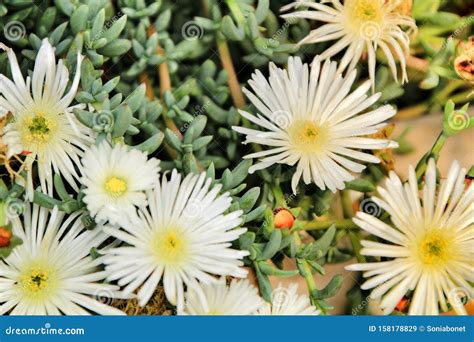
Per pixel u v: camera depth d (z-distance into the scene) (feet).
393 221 1.35
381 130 1.39
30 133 1.33
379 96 1.37
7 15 1.34
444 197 1.35
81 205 1.32
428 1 1.41
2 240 1.28
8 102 1.32
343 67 1.37
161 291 1.35
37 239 1.33
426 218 1.36
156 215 1.33
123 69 1.37
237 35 1.36
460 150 1.43
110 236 1.35
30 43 1.34
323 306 1.34
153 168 1.32
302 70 1.36
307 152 1.36
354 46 1.38
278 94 1.36
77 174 1.35
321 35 1.38
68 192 1.36
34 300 1.33
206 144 1.36
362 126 1.37
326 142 1.36
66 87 1.34
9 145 1.31
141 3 1.36
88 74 1.32
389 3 1.38
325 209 1.38
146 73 1.37
